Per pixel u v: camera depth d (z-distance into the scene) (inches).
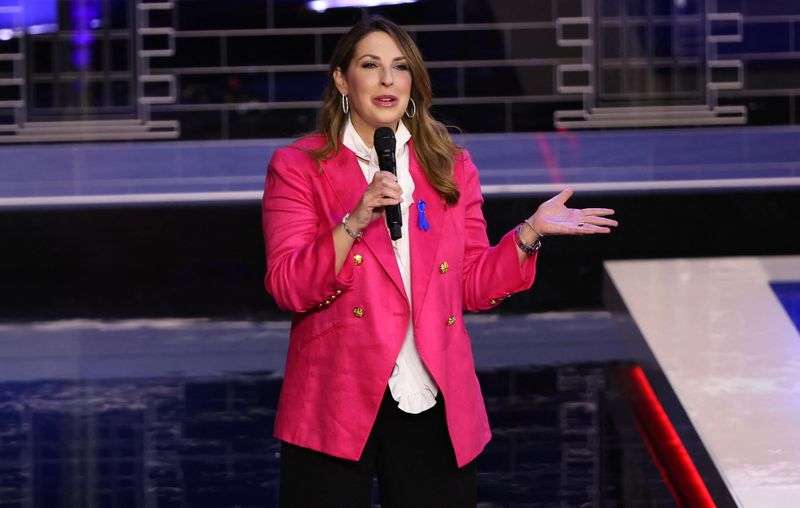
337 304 307.9
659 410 655.8
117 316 902.4
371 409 305.1
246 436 623.2
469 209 329.1
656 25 1098.1
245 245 1049.5
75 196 1056.8
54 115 1088.8
